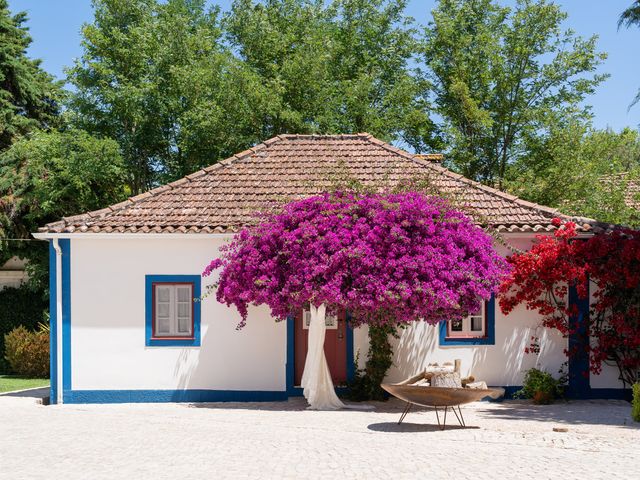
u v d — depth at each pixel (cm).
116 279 1655
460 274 1430
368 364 1620
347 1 3183
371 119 2880
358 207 1504
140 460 1030
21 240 2556
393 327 1609
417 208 1472
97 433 1248
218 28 3111
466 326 1675
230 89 2664
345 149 1964
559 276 1611
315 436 1208
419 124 3006
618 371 1664
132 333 1648
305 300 1438
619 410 1491
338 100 2888
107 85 2662
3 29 2892
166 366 1647
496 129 2864
